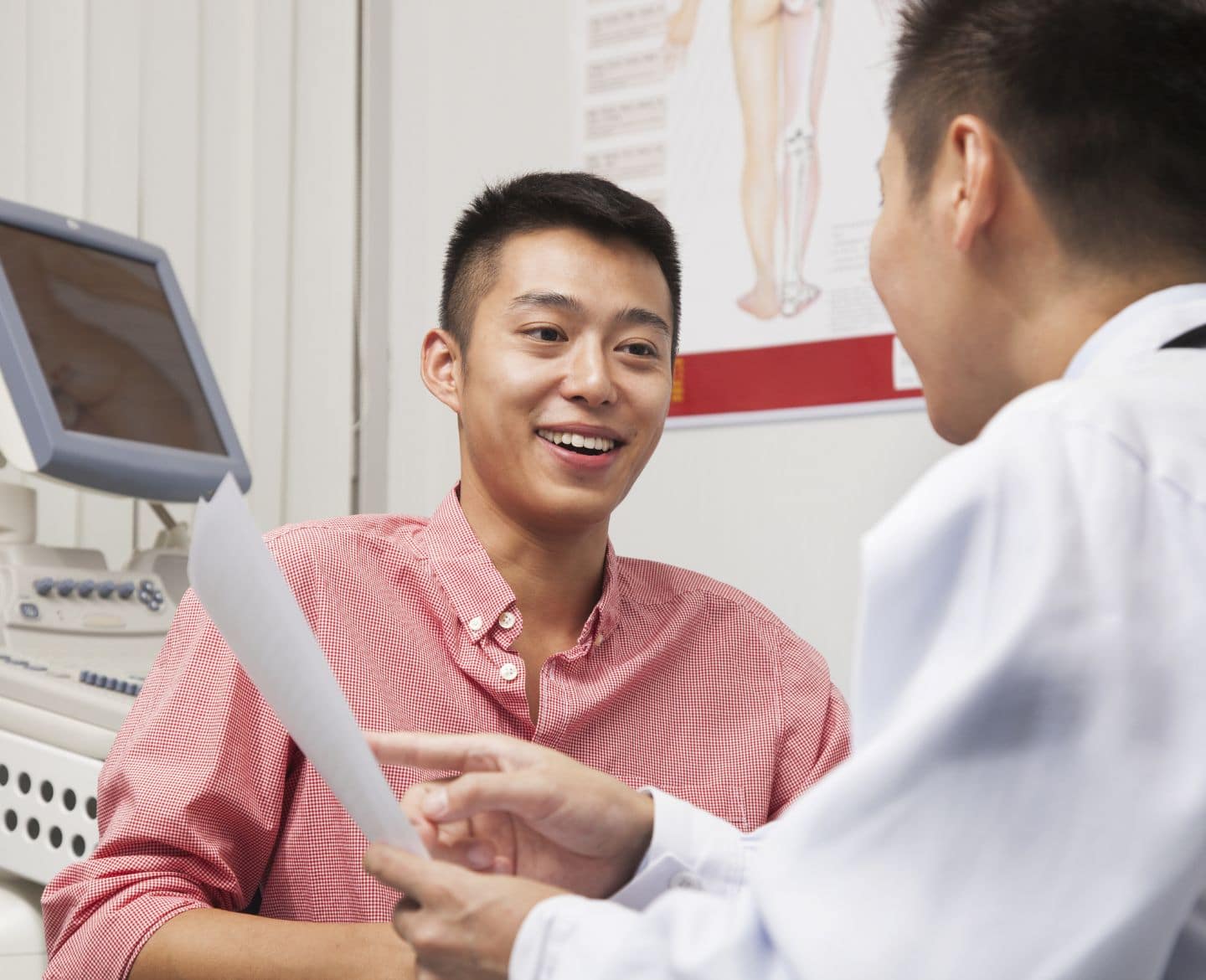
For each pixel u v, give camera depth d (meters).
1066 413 0.60
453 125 2.30
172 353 1.89
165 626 1.78
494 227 1.25
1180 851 0.53
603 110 2.18
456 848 0.85
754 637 1.33
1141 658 0.54
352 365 2.26
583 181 1.25
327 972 0.97
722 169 2.07
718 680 1.29
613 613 1.25
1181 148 0.66
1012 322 0.70
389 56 2.31
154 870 1.06
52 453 1.62
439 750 0.86
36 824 1.41
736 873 0.88
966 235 0.69
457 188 2.30
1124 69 0.67
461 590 1.21
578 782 0.85
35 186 2.21
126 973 1.01
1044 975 0.53
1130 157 0.67
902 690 0.59
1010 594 0.56
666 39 2.12
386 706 1.16
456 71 2.30
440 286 2.29
